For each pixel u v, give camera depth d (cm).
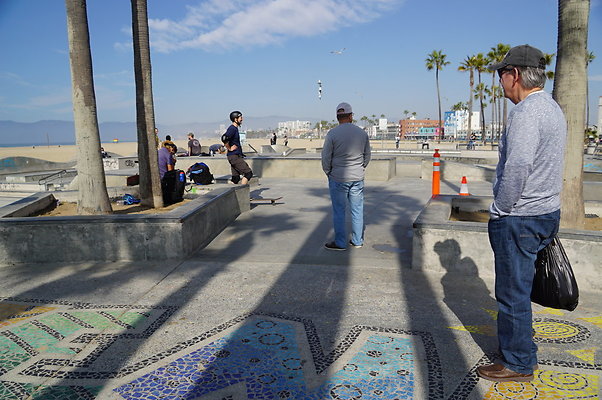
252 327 332
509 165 226
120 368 273
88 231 507
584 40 445
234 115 893
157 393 244
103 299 396
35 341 313
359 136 530
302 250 554
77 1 525
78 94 546
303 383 253
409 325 333
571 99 454
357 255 529
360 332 321
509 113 239
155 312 365
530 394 239
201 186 866
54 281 448
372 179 1337
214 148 2258
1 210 558
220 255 535
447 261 454
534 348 263
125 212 620
